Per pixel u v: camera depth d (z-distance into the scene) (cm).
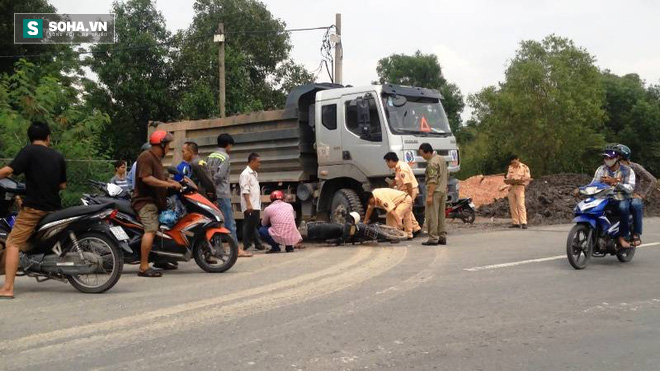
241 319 579
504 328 542
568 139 3800
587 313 595
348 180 1331
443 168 1128
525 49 3925
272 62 3281
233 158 1481
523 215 1486
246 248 1123
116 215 798
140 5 2997
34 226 707
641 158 4853
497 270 835
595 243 880
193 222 838
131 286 759
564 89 3756
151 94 2920
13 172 694
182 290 727
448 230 1459
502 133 3981
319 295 682
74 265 710
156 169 812
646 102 4888
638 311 604
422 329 539
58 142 1424
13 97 1462
